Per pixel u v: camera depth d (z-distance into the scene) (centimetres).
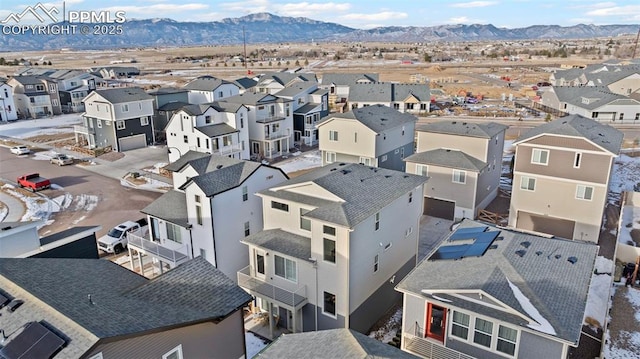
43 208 3947
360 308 2189
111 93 6056
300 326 2278
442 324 1727
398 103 8325
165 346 1391
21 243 2144
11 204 4056
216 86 7219
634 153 5262
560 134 3070
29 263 1549
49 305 1245
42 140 6631
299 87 6638
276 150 5834
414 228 2622
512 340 1553
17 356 1125
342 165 2706
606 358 1962
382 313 2417
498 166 4075
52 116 8625
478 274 1712
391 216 2320
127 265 2980
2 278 1387
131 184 4584
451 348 1711
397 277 2517
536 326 1456
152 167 5200
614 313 2286
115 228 3300
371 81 9962
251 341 2233
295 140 6450
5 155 5766
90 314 1264
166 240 2817
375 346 1357
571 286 1644
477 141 3688
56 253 2275
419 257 3011
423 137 3972
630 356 1978
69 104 9106
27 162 5444
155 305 1480
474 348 1653
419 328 1798
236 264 2736
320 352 1336
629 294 2459
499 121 7206
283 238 2316
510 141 5950
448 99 9288
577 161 3050
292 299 2147
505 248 1889
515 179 3319
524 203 3328
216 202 2519
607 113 6938
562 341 1397
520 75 13100
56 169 5147
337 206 2075
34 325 1189
